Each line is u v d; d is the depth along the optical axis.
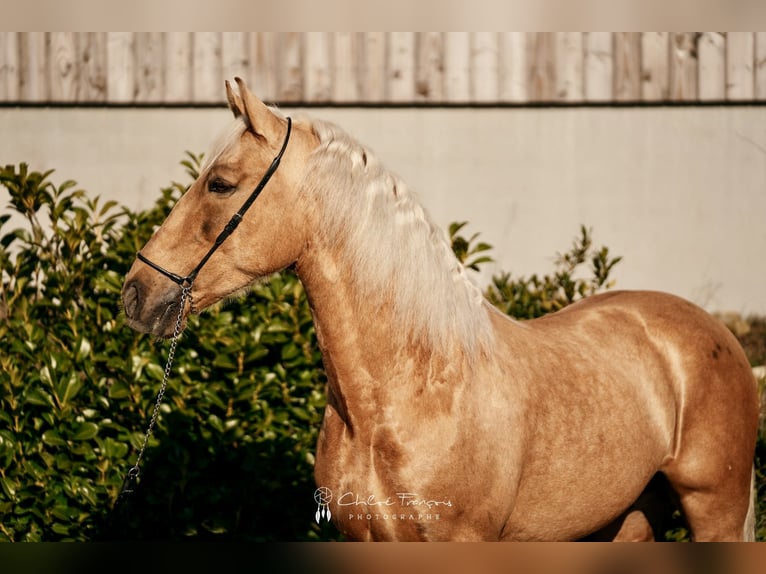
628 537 3.20
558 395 2.54
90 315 3.60
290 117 2.43
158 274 2.38
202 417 3.49
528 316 4.28
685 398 2.88
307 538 3.59
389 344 2.34
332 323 2.37
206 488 3.46
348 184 2.33
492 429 2.36
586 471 2.57
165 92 6.48
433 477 2.30
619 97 6.62
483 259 3.85
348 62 6.56
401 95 6.59
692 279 6.81
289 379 3.54
